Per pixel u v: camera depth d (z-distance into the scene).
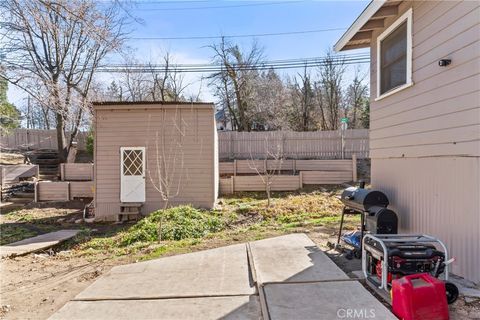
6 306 3.41
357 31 5.81
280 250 5.01
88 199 12.76
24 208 11.90
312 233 6.31
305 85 26.77
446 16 3.96
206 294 3.44
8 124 17.00
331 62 21.53
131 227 8.74
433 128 4.25
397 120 5.23
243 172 14.95
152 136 10.56
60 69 10.42
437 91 4.16
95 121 10.34
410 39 4.77
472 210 3.51
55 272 4.80
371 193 4.54
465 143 3.62
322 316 2.77
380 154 5.88
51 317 3.00
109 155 10.55
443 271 3.25
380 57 5.86
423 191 4.48
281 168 14.91
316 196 11.80
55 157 17.98
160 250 5.63
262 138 17.09
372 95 6.29
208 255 4.98
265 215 9.64
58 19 6.88
